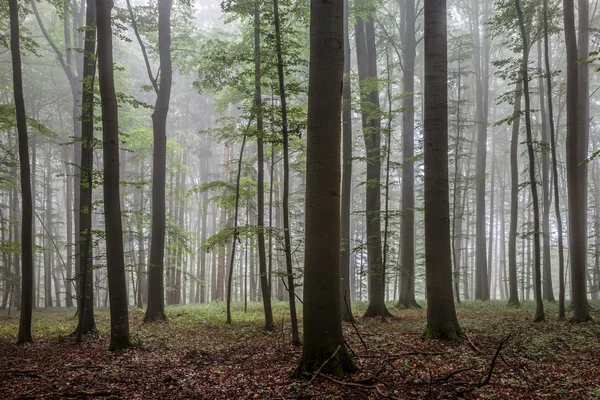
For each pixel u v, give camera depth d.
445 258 10.97
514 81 15.05
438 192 11.07
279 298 30.91
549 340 10.33
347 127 17.19
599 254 30.64
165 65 18.62
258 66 13.96
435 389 6.45
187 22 22.14
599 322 13.59
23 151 11.32
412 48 23.88
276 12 10.69
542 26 14.79
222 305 24.69
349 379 6.89
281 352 9.50
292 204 27.27
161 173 18.03
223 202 17.47
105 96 10.71
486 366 7.77
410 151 22.70
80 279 12.83
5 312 23.70
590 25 23.95
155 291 17.20
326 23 7.28
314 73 7.29
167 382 7.31
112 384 7.24
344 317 16.28
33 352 10.41
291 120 11.02
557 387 6.57
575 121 14.34
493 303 23.88
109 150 10.70
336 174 7.23
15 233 28.11
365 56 20.39
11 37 11.28
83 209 12.64
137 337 12.42
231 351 10.12
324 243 7.16
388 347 9.77
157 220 17.73
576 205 14.22
